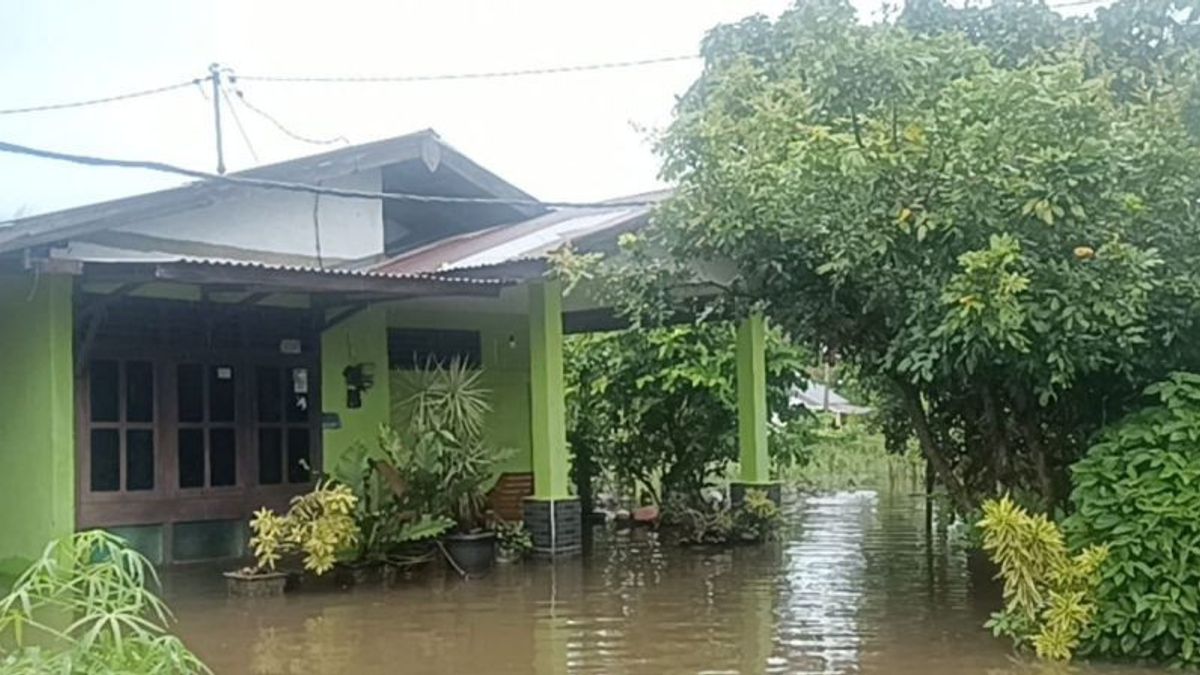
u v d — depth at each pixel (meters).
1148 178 6.11
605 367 13.27
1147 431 5.78
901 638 6.41
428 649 6.39
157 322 9.41
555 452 10.06
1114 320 5.73
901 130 6.23
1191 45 7.58
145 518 9.23
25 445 8.59
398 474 9.30
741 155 7.16
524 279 8.98
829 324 7.36
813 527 12.06
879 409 10.84
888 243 6.32
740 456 12.04
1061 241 5.97
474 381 11.08
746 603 7.61
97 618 3.76
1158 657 5.66
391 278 8.66
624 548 10.66
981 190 5.95
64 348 8.41
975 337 5.85
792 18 7.59
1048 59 7.09
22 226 7.98
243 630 6.95
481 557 9.30
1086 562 5.73
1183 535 5.53
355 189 11.21
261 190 10.19
